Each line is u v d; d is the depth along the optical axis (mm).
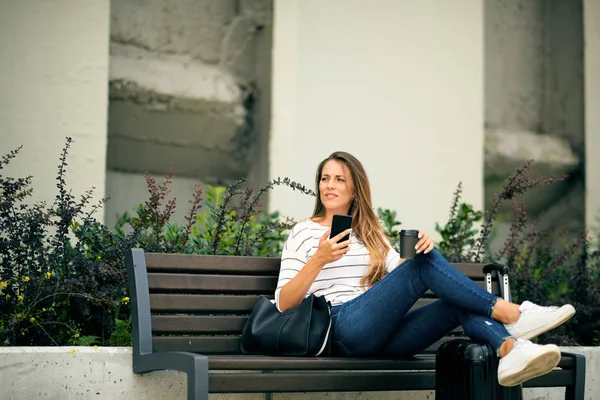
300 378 2955
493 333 2990
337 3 6078
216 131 6016
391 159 6160
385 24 6219
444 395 3061
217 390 2797
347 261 3521
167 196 5992
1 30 4926
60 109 5031
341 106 6051
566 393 3471
